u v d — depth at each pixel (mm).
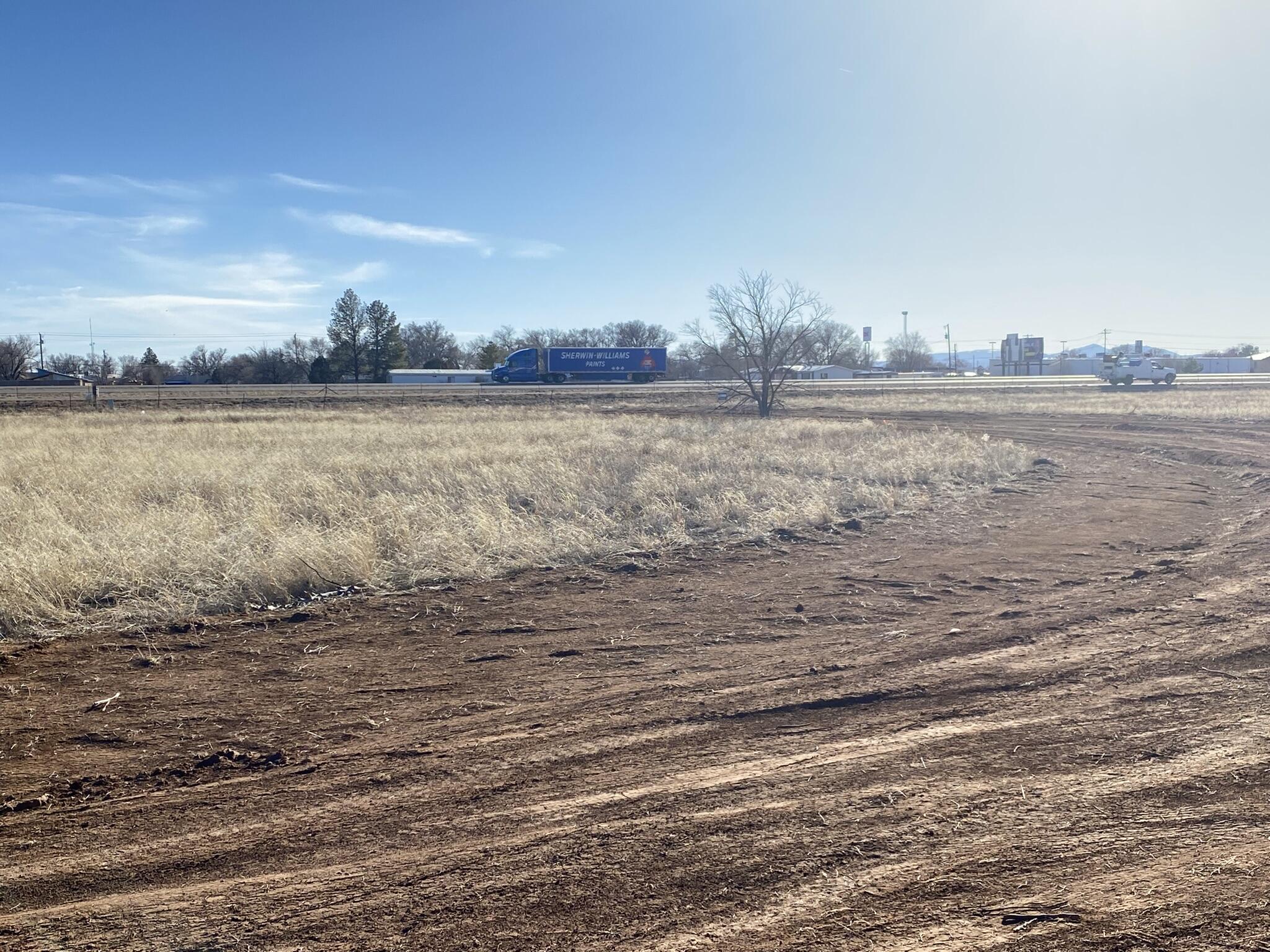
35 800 4754
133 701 6289
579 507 14000
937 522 13289
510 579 10000
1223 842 3930
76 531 11539
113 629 8172
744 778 4770
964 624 7797
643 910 3535
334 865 3980
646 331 144375
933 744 5156
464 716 5895
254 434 29609
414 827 4332
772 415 42469
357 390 70812
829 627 7844
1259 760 4758
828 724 5555
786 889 3660
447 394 64938
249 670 6965
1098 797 4402
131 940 3443
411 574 9945
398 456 20844
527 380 85500
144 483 16188
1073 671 6379
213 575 9844
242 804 4656
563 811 4449
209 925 3529
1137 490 16562
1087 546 11297
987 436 24578
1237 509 14039
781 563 10648
